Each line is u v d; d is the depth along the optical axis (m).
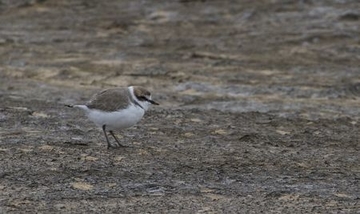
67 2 35.22
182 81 22.55
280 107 19.38
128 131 15.67
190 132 15.91
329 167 13.50
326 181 12.64
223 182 12.38
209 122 17.06
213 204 11.27
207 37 28.62
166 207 11.06
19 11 34.09
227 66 24.44
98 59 25.59
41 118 16.77
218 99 20.27
